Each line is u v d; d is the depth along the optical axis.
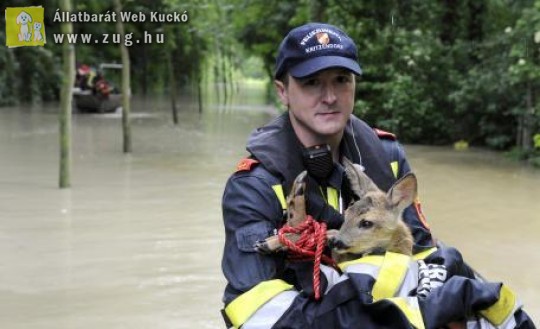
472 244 7.12
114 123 19.84
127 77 13.67
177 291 5.61
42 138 15.58
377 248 2.54
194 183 10.29
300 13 17.77
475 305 2.29
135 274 6.02
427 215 8.39
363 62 16.05
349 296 2.23
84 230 7.50
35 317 5.05
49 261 6.37
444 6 16.42
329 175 2.61
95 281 5.83
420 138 15.99
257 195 2.45
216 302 5.38
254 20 23.86
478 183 10.66
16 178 10.52
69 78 9.82
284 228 2.38
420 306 2.26
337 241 2.48
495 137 14.77
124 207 8.62
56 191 9.59
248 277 2.33
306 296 2.28
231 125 20.45
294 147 2.59
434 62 15.73
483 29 16.30
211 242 7.06
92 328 4.87
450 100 15.20
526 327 2.41
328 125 2.58
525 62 12.66
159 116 22.98
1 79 25.08
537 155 13.09
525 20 12.92
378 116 16.08
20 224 7.73
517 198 9.48
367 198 2.56
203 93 42.22
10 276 5.93
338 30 2.62
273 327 2.20
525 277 6.08
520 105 13.69
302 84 2.56
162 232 7.44
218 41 33.16
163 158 12.92
